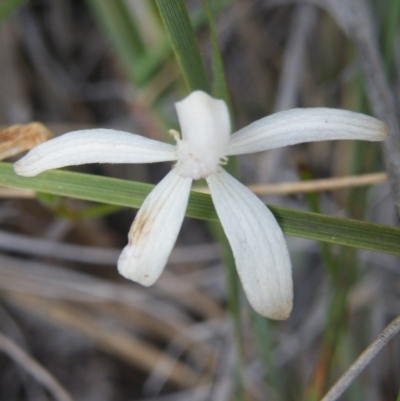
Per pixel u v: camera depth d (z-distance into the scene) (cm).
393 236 13
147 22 18
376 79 15
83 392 21
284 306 12
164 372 20
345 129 13
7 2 16
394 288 19
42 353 21
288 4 21
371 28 16
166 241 13
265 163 19
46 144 13
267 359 17
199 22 17
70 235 20
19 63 21
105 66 22
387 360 19
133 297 19
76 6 22
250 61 21
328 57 20
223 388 18
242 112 22
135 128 21
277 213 13
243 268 12
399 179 14
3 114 21
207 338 20
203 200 13
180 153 13
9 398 20
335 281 16
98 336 20
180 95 19
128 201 13
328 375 16
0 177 13
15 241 18
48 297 19
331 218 13
